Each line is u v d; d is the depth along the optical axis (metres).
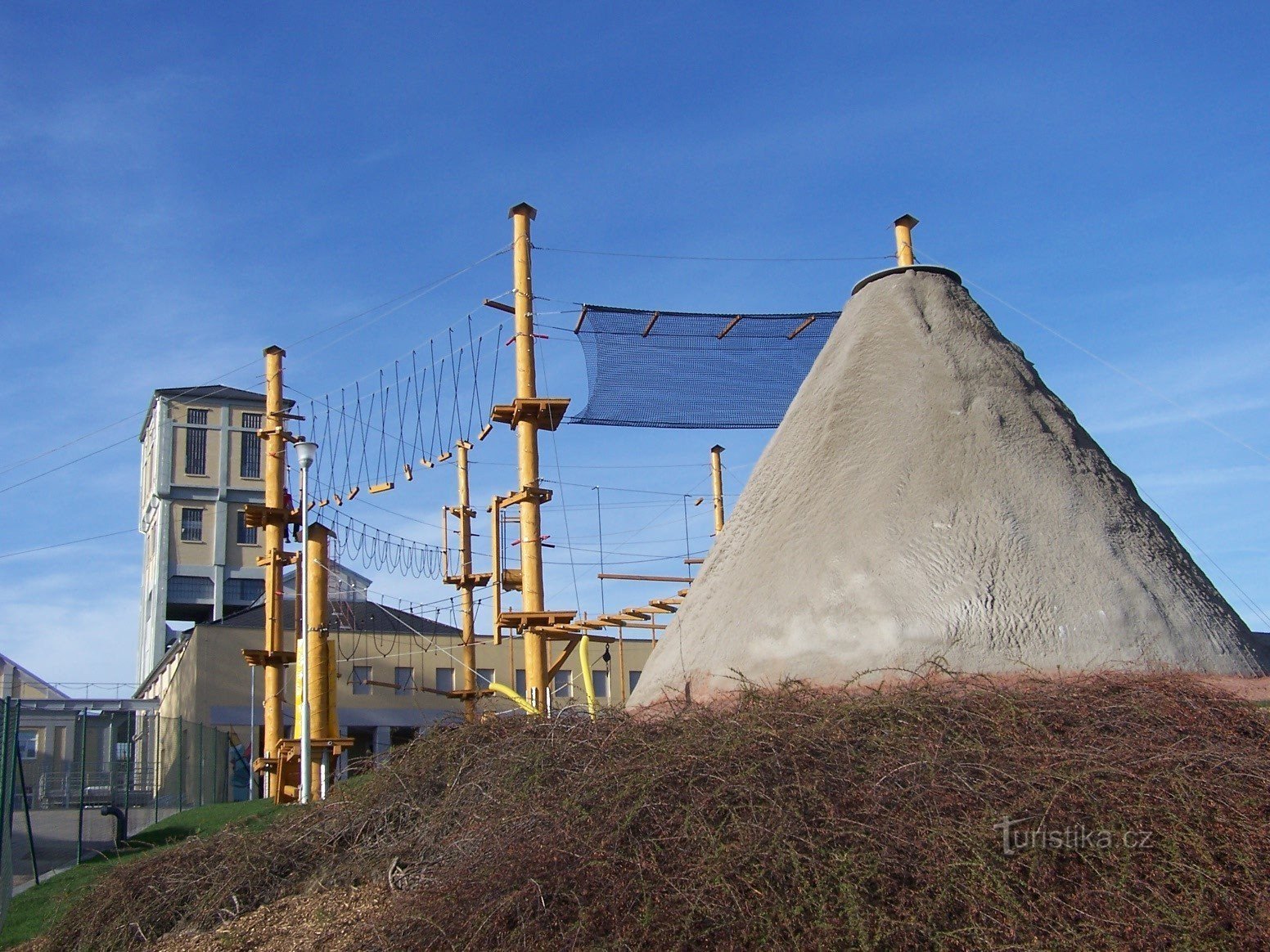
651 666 10.55
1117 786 5.96
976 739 6.60
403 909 6.70
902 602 8.61
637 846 6.17
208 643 41.38
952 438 9.72
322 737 18.95
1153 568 8.91
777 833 5.84
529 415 15.23
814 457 10.34
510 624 15.09
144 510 59.25
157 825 20.80
